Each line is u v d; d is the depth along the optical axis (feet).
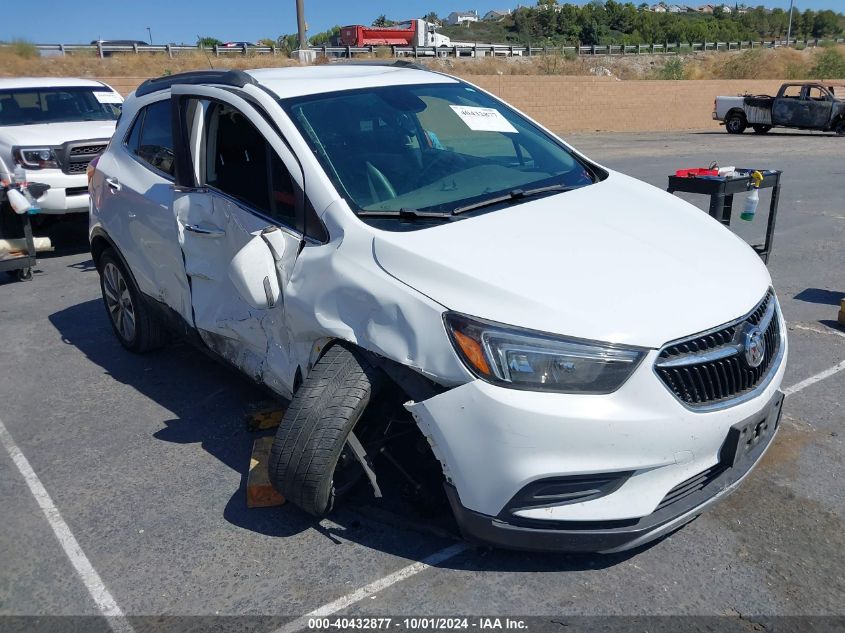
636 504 8.89
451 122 13.66
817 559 10.04
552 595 9.53
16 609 9.82
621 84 93.66
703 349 9.21
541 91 88.53
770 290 11.00
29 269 25.45
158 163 15.47
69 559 10.77
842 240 27.58
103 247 17.97
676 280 9.80
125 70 96.12
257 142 12.28
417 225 10.68
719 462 9.45
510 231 10.53
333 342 10.60
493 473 8.87
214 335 13.58
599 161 54.65
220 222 12.85
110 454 13.66
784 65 153.38
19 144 27.66
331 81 13.56
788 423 13.73
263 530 11.18
